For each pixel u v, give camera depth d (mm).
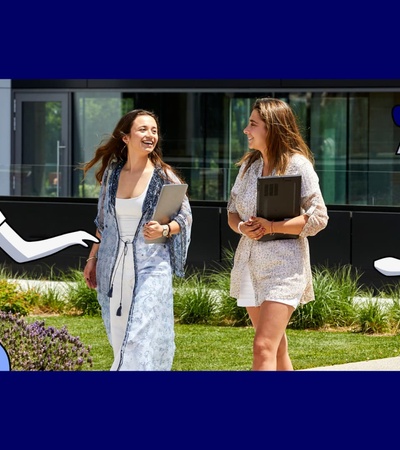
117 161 6859
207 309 11188
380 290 13094
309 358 9367
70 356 7906
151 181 6645
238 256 6566
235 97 15812
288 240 6387
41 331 7910
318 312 10922
